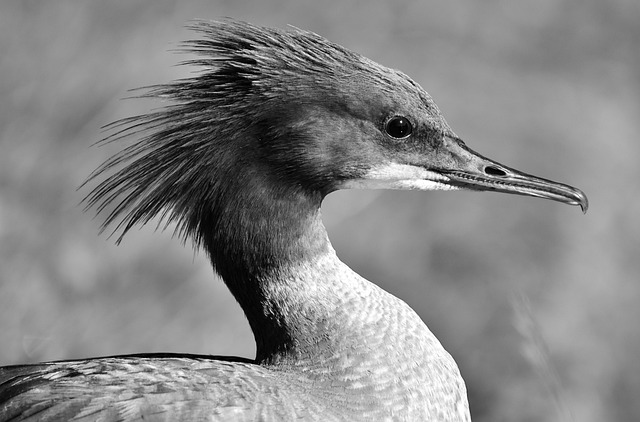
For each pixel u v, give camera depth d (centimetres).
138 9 1496
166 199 816
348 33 1752
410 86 827
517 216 1552
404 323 802
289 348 799
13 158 1312
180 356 816
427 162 836
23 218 1255
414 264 1492
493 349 1354
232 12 1642
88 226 1269
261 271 809
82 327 1181
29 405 743
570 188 855
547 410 1265
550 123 1756
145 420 732
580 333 1388
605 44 1981
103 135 1350
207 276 1270
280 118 794
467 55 1853
